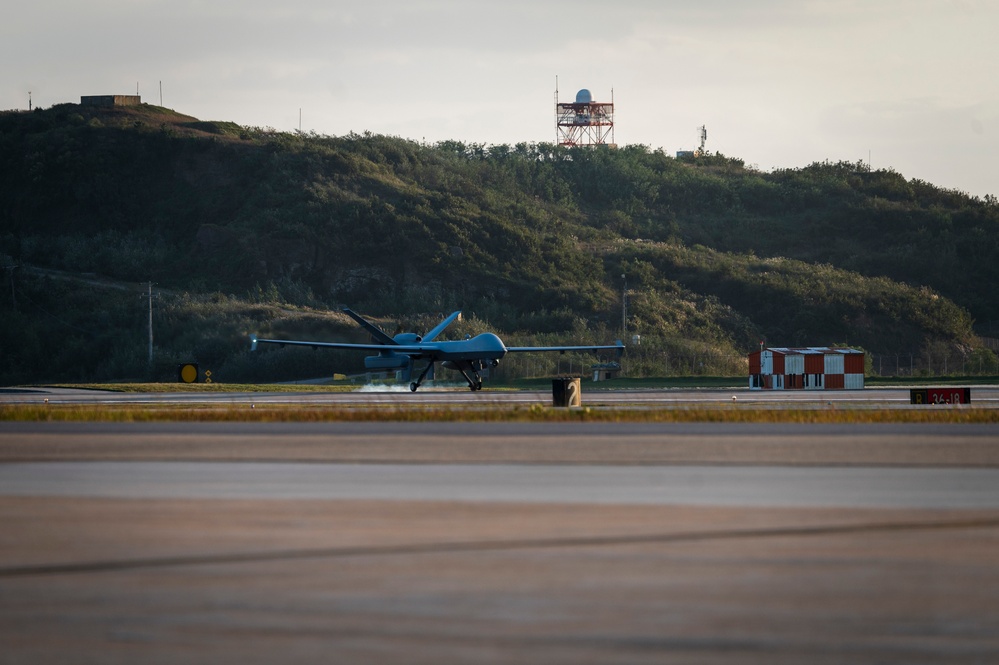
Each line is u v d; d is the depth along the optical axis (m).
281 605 27.70
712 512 41.38
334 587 29.44
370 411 108.25
